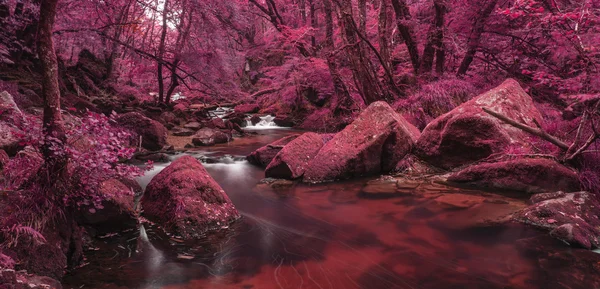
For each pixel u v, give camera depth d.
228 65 14.28
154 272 3.17
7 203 2.89
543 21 4.70
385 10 10.42
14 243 2.71
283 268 3.27
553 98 9.50
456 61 12.88
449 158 6.39
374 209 4.81
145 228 4.09
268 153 7.94
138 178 6.38
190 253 3.57
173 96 24.92
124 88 17.20
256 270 3.23
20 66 11.73
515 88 6.62
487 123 5.90
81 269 3.17
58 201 3.11
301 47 16.16
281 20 16.66
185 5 12.55
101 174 3.28
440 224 4.20
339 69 14.01
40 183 3.06
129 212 4.03
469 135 6.08
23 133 3.00
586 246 3.46
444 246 3.65
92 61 17.55
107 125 3.26
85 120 3.27
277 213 4.77
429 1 12.59
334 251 3.62
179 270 3.22
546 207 4.02
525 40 10.02
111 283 2.96
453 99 9.27
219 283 3.00
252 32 25.55
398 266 3.28
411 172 6.52
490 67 11.50
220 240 3.89
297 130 15.06
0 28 10.70
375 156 6.58
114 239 3.81
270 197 5.50
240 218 4.55
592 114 4.52
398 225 4.23
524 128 4.88
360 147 6.52
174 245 3.74
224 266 3.31
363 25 10.04
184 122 14.62
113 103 13.26
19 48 11.83
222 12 12.94
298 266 3.30
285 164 6.41
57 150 3.06
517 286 2.87
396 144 6.69
